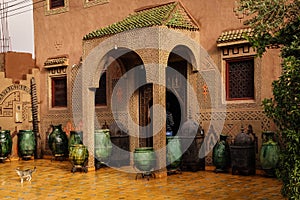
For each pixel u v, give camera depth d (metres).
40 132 13.59
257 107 9.25
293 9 5.13
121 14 11.57
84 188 8.32
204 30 10.07
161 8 10.10
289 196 4.88
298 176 4.73
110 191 7.96
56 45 13.23
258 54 5.27
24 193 8.02
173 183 8.50
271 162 8.67
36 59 13.81
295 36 4.92
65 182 9.02
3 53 13.30
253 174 9.22
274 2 5.11
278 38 5.20
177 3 10.00
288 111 4.81
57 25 13.22
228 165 9.57
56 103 13.36
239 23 9.53
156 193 7.64
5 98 12.95
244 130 9.45
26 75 13.46
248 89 9.49
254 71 9.32
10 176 10.00
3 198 7.64
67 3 12.95
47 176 9.85
